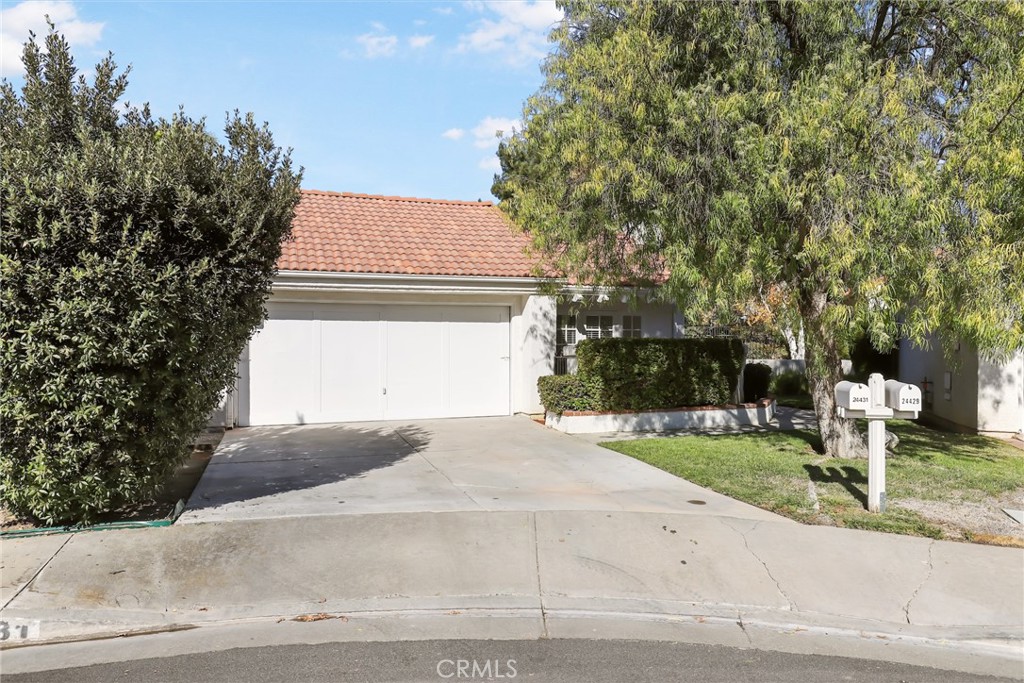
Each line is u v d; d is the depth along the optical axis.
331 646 5.00
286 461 10.29
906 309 9.33
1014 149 8.36
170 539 6.59
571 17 11.09
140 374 6.71
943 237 8.68
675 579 6.24
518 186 11.79
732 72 9.83
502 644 5.09
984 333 8.49
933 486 9.23
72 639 5.10
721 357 15.10
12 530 6.73
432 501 7.98
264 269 7.64
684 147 9.75
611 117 10.01
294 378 13.69
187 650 4.92
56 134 6.84
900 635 5.46
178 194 6.48
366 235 14.98
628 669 4.73
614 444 12.04
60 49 6.98
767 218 9.01
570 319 15.98
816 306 10.40
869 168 8.52
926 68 10.34
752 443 12.29
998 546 7.01
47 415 6.38
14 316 6.14
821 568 6.47
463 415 14.91
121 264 6.27
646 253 11.00
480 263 14.52
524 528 7.13
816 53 10.22
